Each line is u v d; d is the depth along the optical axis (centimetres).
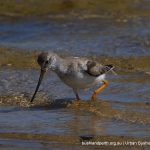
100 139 1302
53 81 1811
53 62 1538
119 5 2905
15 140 1305
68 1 2938
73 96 1669
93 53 2169
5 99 1652
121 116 1471
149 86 1748
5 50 2252
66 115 1491
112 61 2050
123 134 1333
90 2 2934
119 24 2588
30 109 1559
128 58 2098
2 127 1392
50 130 1367
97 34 2444
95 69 1527
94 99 1603
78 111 1524
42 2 2944
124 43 2295
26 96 1681
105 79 1766
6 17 2747
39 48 2280
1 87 1770
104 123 1416
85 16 2725
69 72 1519
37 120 1448
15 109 1559
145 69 1959
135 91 1702
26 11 2833
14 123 1424
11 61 2089
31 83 1811
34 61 2084
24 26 2616
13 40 2439
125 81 1805
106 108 1541
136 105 1570
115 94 1675
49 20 2673
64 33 2486
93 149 1247
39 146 1268
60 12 2809
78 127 1387
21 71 1953
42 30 2550
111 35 2419
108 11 2808
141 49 2212
